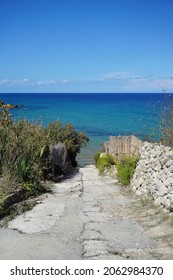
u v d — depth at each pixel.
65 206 8.46
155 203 7.84
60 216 7.55
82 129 39.22
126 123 44.97
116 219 7.30
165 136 9.51
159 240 5.95
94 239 6.12
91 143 28.92
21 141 11.00
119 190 10.52
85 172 15.81
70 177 14.05
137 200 8.86
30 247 5.68
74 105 95.00
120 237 6.20
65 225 6.91
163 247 5.63
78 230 6.62
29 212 7.87
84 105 94.50
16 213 7.70
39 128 14.46
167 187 7.47
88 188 11.15
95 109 76.75
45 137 13.66
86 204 8.72
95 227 6.79
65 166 14.97
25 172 9.84
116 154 15.01
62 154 13.72
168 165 7.73
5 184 8.72
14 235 6.28
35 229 6.64
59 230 6.60
